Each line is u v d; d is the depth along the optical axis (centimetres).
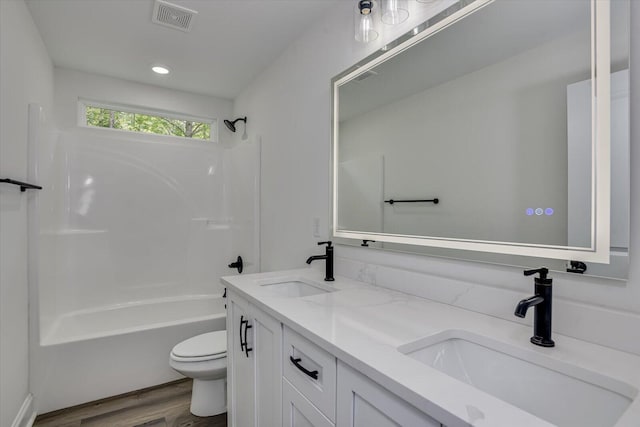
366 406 75
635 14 81
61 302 272
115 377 224
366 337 88
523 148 101
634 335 78
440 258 126
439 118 127
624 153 81
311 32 211
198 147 342
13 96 171
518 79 103
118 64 271
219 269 345
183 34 224
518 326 98
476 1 115
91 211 292
